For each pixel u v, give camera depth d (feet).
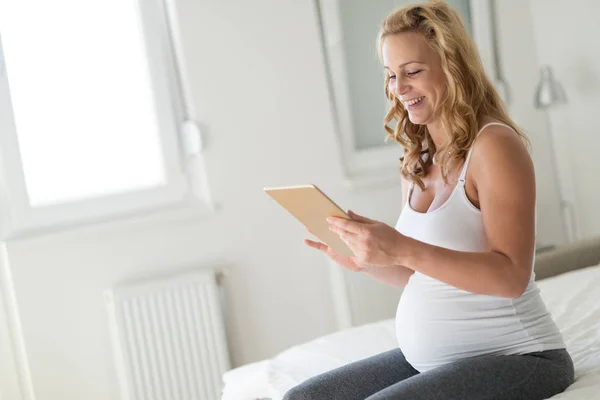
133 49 10.68
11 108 9.91
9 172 9.91
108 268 10.27
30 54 10.15
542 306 5.32
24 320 9.89
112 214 10.46
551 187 13.35
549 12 12.91
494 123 5.15
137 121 10.75
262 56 11.02
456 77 5.20
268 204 11.10
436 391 4.82
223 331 10.48
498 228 4.91
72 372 10.10
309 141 11.30
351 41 11.80
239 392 7.43
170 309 10.21
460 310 5.21
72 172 10.41
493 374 4.90
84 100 10.46
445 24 5.26
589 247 9.80
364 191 11.68
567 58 12.73
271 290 11.14
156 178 10.83
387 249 4.78
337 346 7.80
